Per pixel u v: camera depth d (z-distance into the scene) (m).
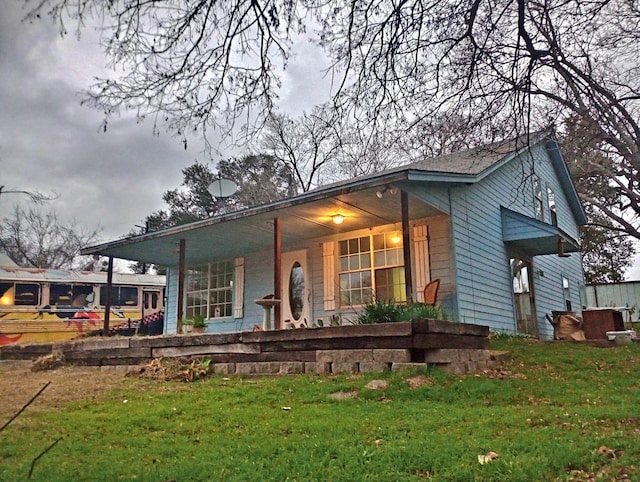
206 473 3.35
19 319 14.27
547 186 16.62
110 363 9.18
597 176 19.19
